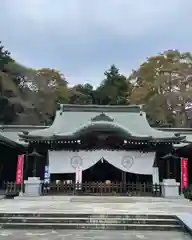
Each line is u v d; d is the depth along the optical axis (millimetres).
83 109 26438
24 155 21000
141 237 9312
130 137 21047
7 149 24734
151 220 11031
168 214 11578
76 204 15539
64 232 10008
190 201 18359
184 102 42781
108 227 10703
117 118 25656
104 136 21391
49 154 21688
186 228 10242
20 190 20188
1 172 24172
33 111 44625
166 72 45406
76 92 55438
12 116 42031
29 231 10133
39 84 47719
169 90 44312
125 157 21641
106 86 57000
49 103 47281
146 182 24422
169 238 9203
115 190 20625
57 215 11438
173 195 19141
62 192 20391
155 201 18172
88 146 22141
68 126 24531
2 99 40344
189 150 23281
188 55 45938
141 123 25031
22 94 44938
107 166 26453
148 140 21203
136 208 13961
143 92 45375
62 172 21406
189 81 43375
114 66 60469
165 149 22453
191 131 27891
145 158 21734
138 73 48719
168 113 43719
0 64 44156
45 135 22312
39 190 19625
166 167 22531
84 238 9070
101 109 26547
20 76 46562
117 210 12891
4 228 10594
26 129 27594
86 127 20938
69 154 21672
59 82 53000
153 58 47281
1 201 17062
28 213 11477
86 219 11070
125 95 55344
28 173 22766
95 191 20531
